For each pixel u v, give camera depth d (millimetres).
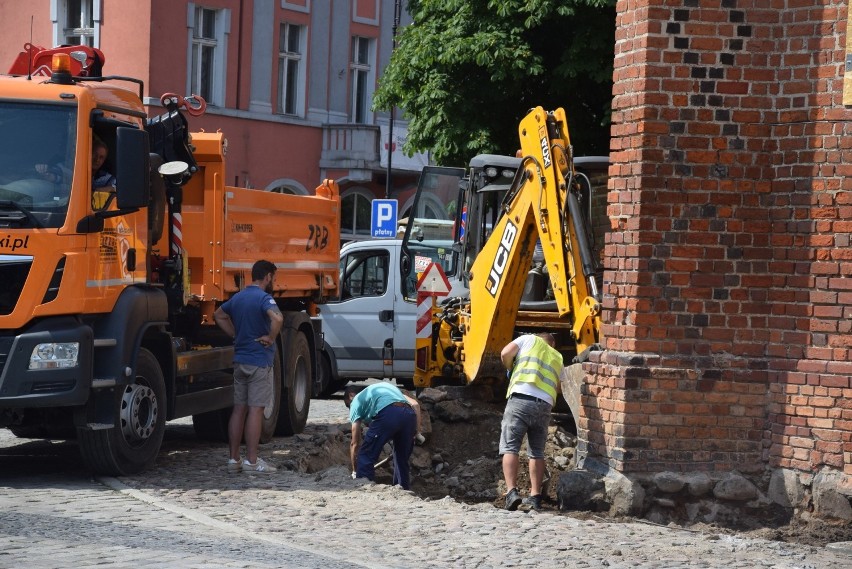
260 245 23172
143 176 16891
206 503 15578
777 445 16141
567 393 17906
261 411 18547
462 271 25109
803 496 15867
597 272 20953
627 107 16531
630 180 16469
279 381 23312
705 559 13453
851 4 15625
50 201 16516
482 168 24891
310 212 25906
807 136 15977
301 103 59188
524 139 20266
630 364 16297
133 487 16594
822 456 15742
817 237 15883
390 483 20328
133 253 18094
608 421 16578
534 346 17656
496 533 14328
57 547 12391
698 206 16312
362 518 14930
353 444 18609
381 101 41469
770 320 16281
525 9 36406
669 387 16312
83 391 16438
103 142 17328
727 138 16312
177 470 18344
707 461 16328
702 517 16156
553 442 20750
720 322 16359
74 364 16359
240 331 18547
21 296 16266
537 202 19875
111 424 16984
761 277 16312
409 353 32344
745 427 16359
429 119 39312
